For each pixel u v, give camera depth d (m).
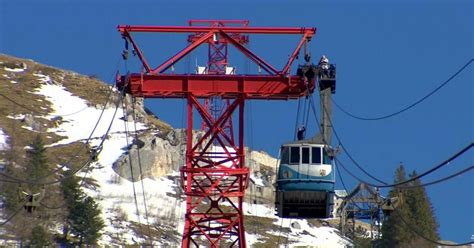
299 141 173.75
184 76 190.75
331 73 175.12
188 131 195.50
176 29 189.50
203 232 196.62
